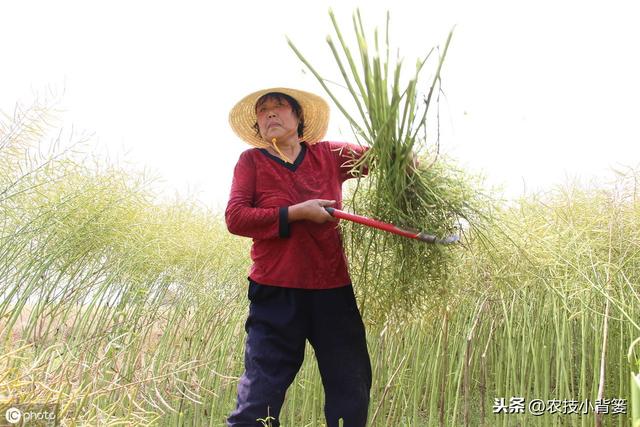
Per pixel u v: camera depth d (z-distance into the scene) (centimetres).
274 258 224
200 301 392
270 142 238
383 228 216
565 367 298
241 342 379
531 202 307
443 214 223
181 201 411
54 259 296
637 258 245
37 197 291
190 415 334
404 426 328
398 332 308
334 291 229
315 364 360
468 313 319
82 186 304
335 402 225
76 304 328
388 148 199
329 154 238
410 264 230
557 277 252
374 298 241
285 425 376
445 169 226
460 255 251
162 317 378
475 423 348
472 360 352
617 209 255
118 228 323
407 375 351
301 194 230
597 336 279
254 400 214
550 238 256
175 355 364
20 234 277
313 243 224
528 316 291
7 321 257
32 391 142
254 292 229
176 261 396
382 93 193
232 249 405
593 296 253
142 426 169
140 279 361
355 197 236
